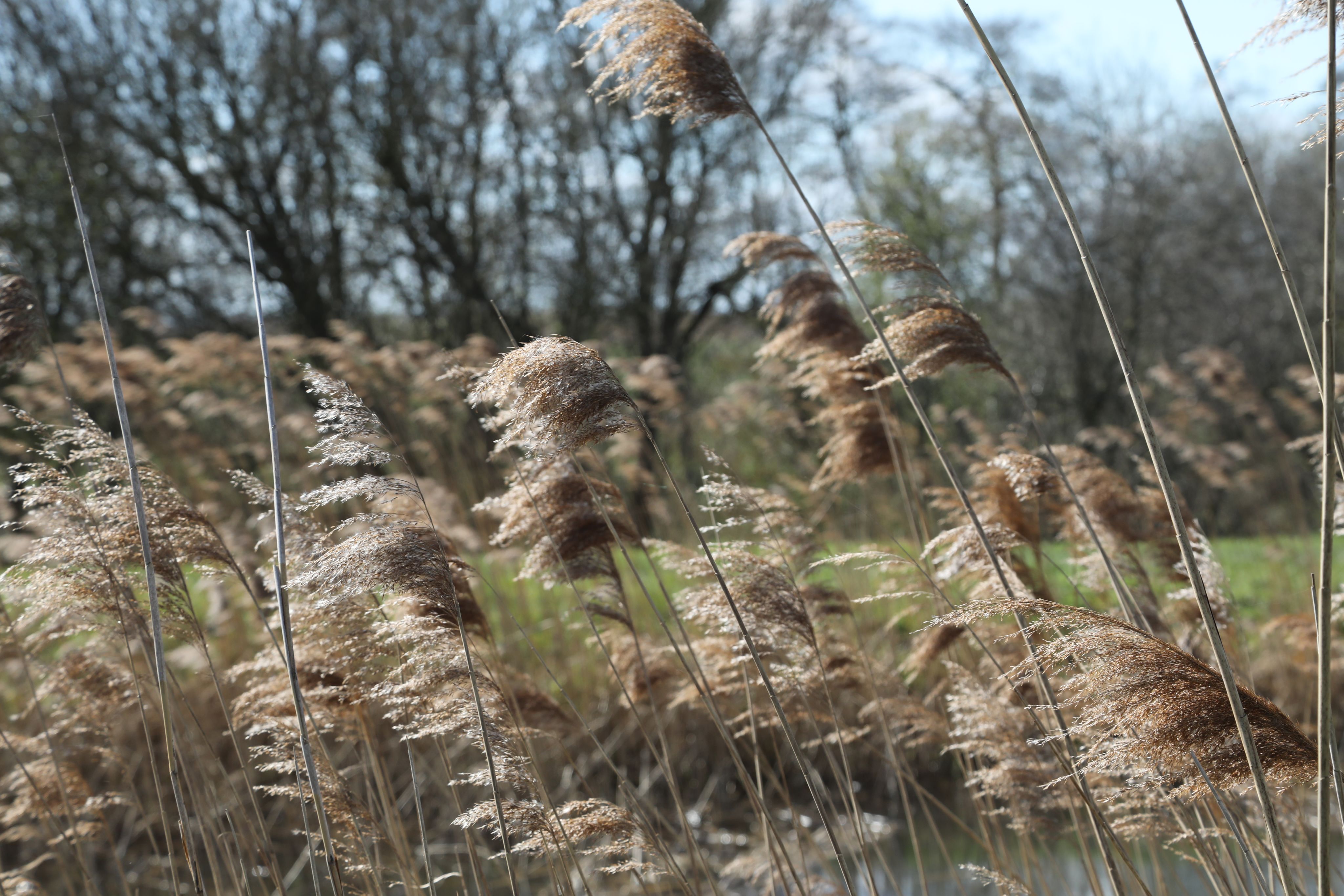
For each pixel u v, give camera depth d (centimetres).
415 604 358
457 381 391
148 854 738
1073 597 523
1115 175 2742
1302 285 2553
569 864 380
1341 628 733
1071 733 250
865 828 449
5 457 919
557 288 2520
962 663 534
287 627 303
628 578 871
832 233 402
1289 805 397
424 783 776
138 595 412
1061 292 2781
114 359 313
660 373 1259
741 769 389
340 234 2383
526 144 2422
